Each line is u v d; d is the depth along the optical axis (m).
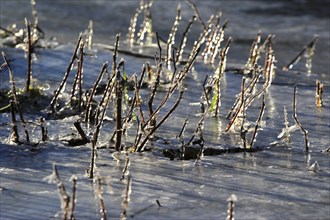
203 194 7.35
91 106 10.53
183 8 24.30
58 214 6.75
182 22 21.59
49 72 12.94
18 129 9.59
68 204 6.37
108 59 14.23
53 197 7.18
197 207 7.00
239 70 13.98
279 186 7.64
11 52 14.20
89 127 9.72
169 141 9.05
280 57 17.64
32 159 8.39
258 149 9.02
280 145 9.14
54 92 11.09
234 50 18.08
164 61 14.31
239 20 23.16
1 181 7.61
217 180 7.79
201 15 23.27
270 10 25.45
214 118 10.30
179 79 9.86
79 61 10.49
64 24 20.28
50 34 18.33
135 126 9.70
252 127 9.80
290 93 12.17
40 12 22.27
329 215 6.86
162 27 20.52
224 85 12.51
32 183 7.57
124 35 18.89
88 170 7.94
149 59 14.56
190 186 7.57
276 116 10.55
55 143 9.01
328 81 13.63
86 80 12.36
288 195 7.38
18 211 6.81
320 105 11.21
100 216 6.72
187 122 10.00
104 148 8.87
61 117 10.42
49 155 8.53
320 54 18.25
